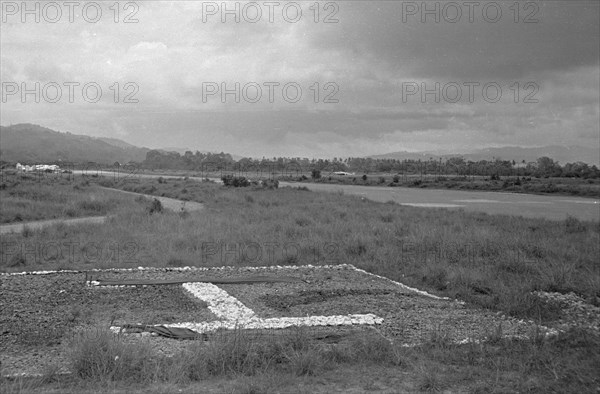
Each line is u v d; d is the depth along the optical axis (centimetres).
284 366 599
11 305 919
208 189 4719
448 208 3144
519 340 730
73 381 553
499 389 547
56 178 5366
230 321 830
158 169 10938
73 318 830
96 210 2867
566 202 3859
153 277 1207
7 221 2370
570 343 711
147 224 2025
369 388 547
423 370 587
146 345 646
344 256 1501
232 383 551
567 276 1195
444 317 884
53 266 1349
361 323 831
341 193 3944
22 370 594
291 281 1177
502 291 1041
